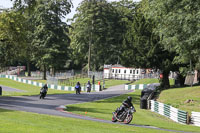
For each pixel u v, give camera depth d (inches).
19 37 2137.1
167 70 2439.7
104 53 4749.0
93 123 922.1
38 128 695.7
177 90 2113.7
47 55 4124.0
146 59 2456.9
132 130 828.6
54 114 1127.6
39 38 4165.8
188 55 1665.8
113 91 2994.6
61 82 3941.9
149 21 2453.2
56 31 4252.0
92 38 4658.0
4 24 2036.2
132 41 2541.8
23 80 4082.2
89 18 4507.9
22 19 2114.9
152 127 992.2
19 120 833.5
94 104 1774.1
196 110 1466.5
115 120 1031.6
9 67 5807.1
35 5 2031.3
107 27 4603.8
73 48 4940.9
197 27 1365.7
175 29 1520.7
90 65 4822.8
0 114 970.7
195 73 3043.8
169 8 1530.5
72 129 732.0
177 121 1323.8
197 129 1063.6
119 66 4313.5
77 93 2694.4
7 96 1987.0
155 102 1641.2
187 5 1373.0
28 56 2343.8
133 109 1002.7
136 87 3068.4
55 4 4175.7
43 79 4584.2
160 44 2317.9
